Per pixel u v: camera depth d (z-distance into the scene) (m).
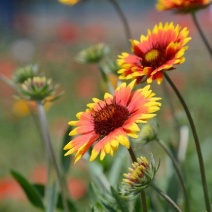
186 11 0.74
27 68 0.85
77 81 2.46
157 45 0.61
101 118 0.57
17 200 1.34
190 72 2.41
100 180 0.81
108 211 0.66
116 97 0.59
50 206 0.77
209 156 1.28
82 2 0.96
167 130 1.61
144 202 0.57
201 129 1.82
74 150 0.57
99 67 0.84
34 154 1.85
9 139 1.98
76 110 2.24
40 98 0.75
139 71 0.59
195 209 1.02
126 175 0.57
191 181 1.05
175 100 1.93
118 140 0.55
